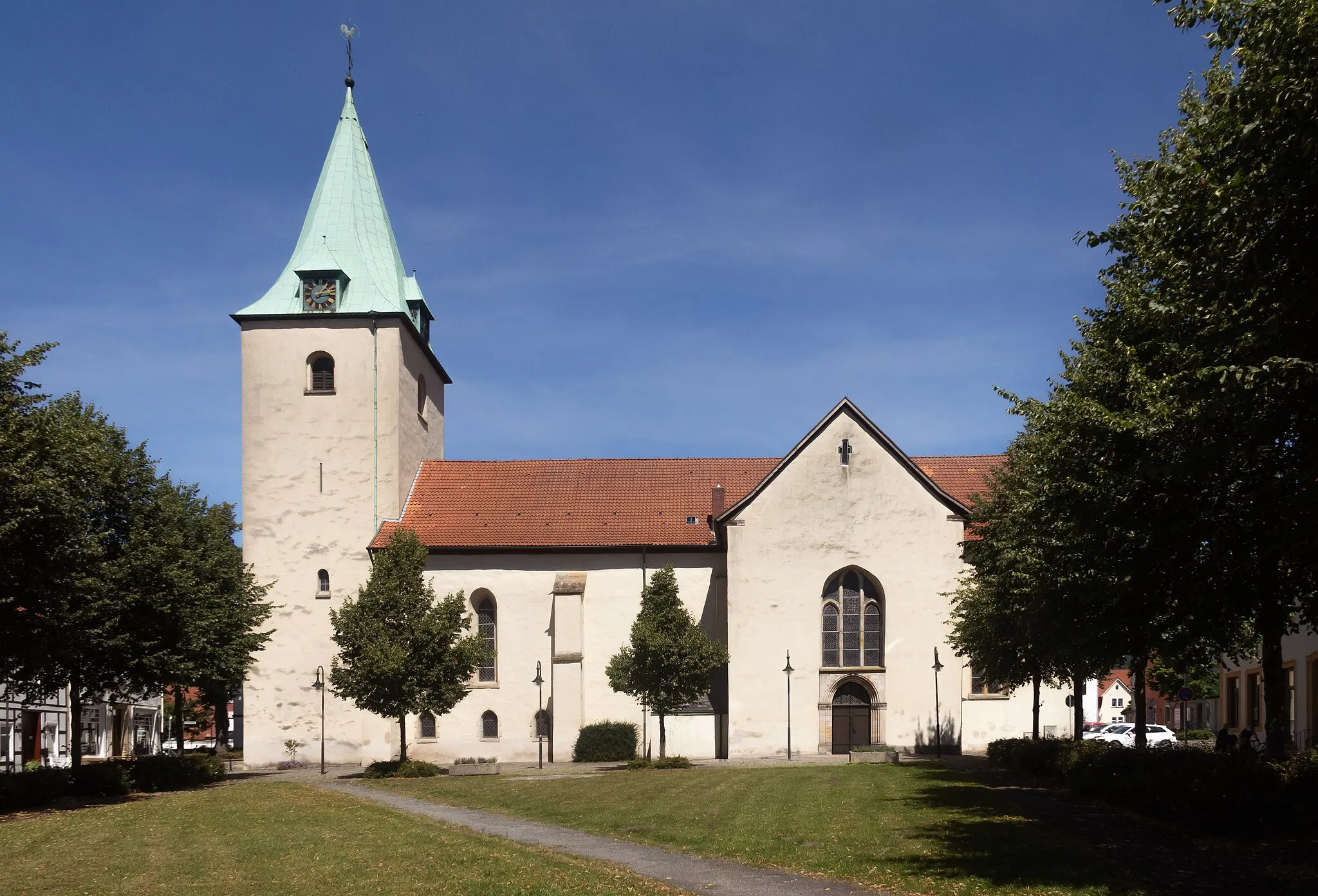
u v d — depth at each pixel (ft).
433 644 132.05
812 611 147.02
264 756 156.87
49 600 91.97
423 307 181.27
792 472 149.79
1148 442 63.93
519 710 157.38
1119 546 67.87
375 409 164.25
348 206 172.14
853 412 150.61
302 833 75.36
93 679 115.03
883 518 148.25
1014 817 74.18
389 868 60.13
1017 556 90.43
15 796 92.48
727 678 148.77
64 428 96.78
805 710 145.38
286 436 164.04
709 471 175.22
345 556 161.17
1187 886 50.06
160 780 117.29
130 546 117.08
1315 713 124.67
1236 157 49.21
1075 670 102.89
